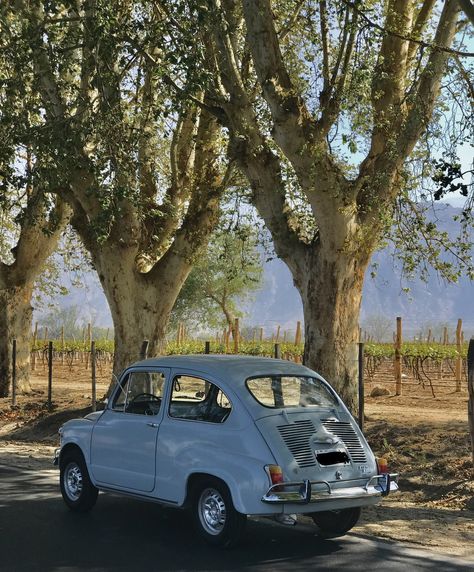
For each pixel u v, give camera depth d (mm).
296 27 16703
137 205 16359
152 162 20562
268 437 8031
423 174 15008
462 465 12680
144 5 15867
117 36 15203
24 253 26656
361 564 7785
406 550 8406
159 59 17438
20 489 12008
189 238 20234
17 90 16641
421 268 15797
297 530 9312
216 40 15672
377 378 31531
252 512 7840
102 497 11305
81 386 30656
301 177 14875
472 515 10492
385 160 15367
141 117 17344
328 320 15625
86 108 16156
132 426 9312
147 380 9461
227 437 8266
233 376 8609
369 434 15539
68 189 19469
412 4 15852
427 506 11508
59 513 10156
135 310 20062
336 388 15594
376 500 8492
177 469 8641
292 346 35344
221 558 7965
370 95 14953
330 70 16766
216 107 16422
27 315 27297
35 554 8086
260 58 14906
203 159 20359
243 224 19906
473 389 11680
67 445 10297
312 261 15812
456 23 14992
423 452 13781
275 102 14711
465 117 14211
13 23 18359
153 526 9422
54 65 16000
